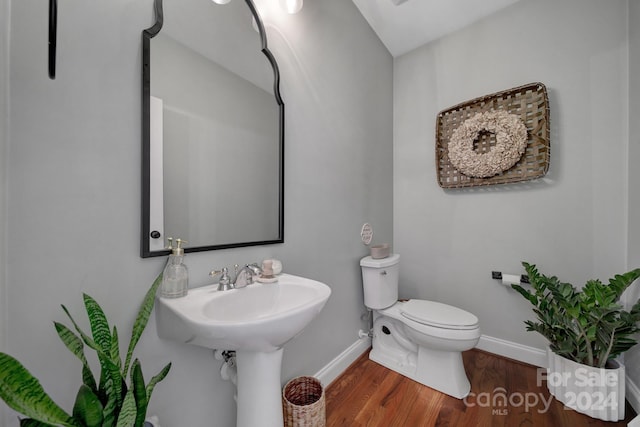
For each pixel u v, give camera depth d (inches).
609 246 57.4
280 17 49.7
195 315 27.3
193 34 36.4
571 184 61.7
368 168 75.9
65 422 17.7
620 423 46.8
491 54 72.1
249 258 43.4
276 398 34.7
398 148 89.1
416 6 70.1
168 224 33.4
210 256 38.1
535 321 66.0
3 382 15.6
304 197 54.4
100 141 28.0
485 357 69.7
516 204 68.7
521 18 67.9
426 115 83.4
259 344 28.9
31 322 24.0
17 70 23.2
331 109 61.9
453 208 78.5
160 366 32.9
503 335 70.3
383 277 66.7
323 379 57.9
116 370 21.8
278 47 49.2
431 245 82.4
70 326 26.2
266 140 46.1
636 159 52.8
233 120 41.2
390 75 88.0
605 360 48.8
